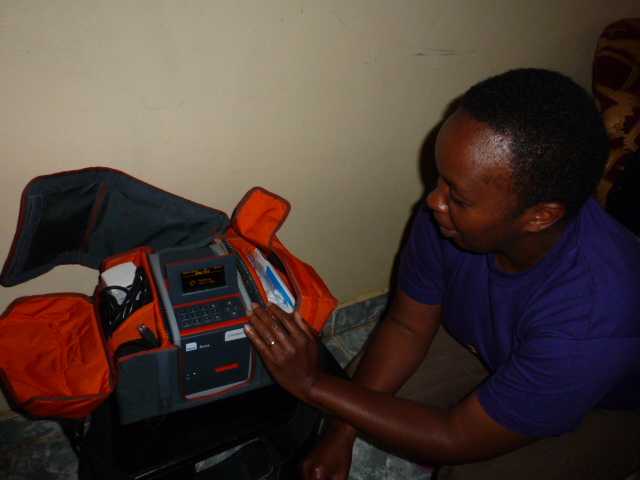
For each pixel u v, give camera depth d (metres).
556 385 0.70
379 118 1.17
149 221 0.93
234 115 0.96
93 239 0.92
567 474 0.91
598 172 0.60
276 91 0.98
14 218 0.87
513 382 0.73
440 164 0.61
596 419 0.95
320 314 0.88
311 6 0.91
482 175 0.57
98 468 0.75
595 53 1.38
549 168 0.56
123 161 0.90
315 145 1.12
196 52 0.85
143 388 0.75
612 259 0.70
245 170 1.06
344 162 1.19
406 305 1.02
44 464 1.12
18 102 0.76
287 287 0.88
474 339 0.96
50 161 0.84
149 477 0.75
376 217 1.37
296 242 1.28
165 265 0.77
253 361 0.82
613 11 1.40
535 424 0.73
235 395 0.87
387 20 1.02
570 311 0.69
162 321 0.75
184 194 1.01
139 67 0.81
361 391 0.79
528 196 0.58
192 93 0.89
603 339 0.67
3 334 0.79
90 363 0.73
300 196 1.19
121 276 0.86
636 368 0.78
